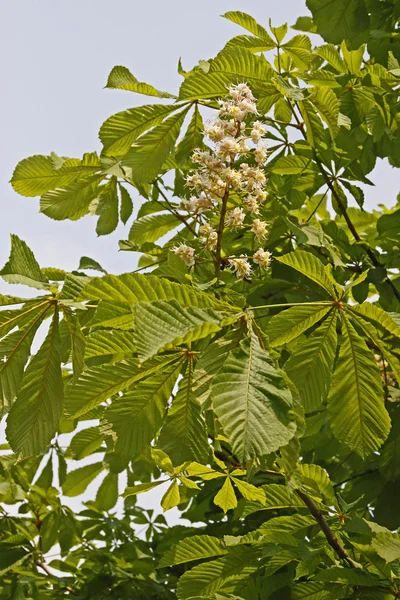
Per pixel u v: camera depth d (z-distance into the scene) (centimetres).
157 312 194
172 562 366
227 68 367
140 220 470
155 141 378
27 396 247
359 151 492
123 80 375
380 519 456
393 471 459
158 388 246
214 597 360
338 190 521
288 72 450
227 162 334
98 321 218
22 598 570
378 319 249
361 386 250
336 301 254
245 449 177
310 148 494
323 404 491
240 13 429
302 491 347
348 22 502
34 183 423
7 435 244
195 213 328
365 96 481
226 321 206
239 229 452
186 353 243
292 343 403
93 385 237
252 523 523
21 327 254
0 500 636
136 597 580
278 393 191
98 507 629
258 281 460
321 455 521
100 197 454
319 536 365
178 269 292
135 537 659
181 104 381
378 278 487
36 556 620
